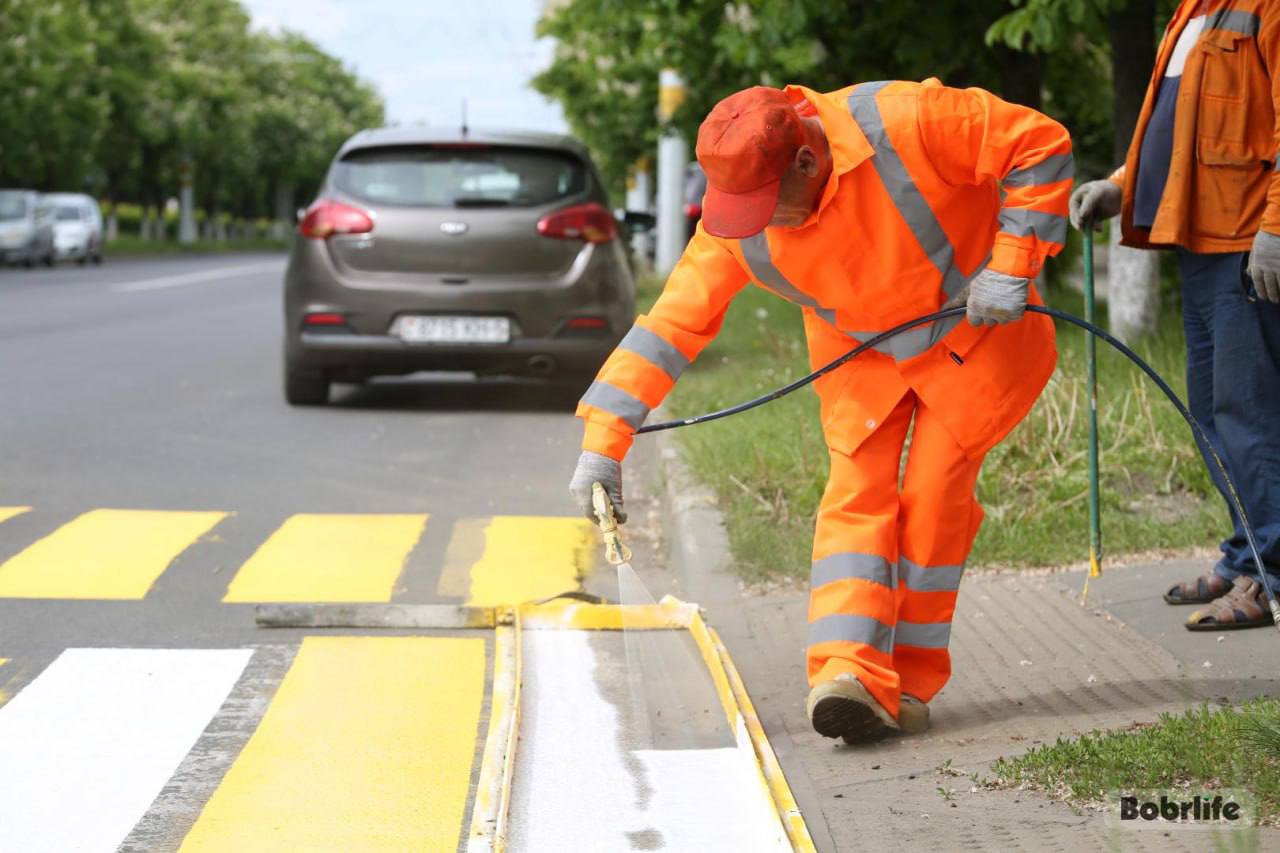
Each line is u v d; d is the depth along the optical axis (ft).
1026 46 39.52
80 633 18.26
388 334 36.52
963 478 14.25
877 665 13.99
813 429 26.68
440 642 18.04
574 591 20.44
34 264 133.28
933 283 13.58
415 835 12.40
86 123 168.04
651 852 11.96
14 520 24.43
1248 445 16.39
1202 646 16.39
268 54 303.68
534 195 37.01
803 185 13.03
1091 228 16.63
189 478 28.32
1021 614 18.02
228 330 62.90
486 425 35.37
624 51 89.25
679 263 14.10
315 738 14.71
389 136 37.55
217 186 272.10
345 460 30.45
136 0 211.41
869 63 43.83
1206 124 15.87
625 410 13.75
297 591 20.40
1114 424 24.88
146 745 14.47
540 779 13.46
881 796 12.65
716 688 15.57
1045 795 12.33
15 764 13.91
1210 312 16.42
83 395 40.37
